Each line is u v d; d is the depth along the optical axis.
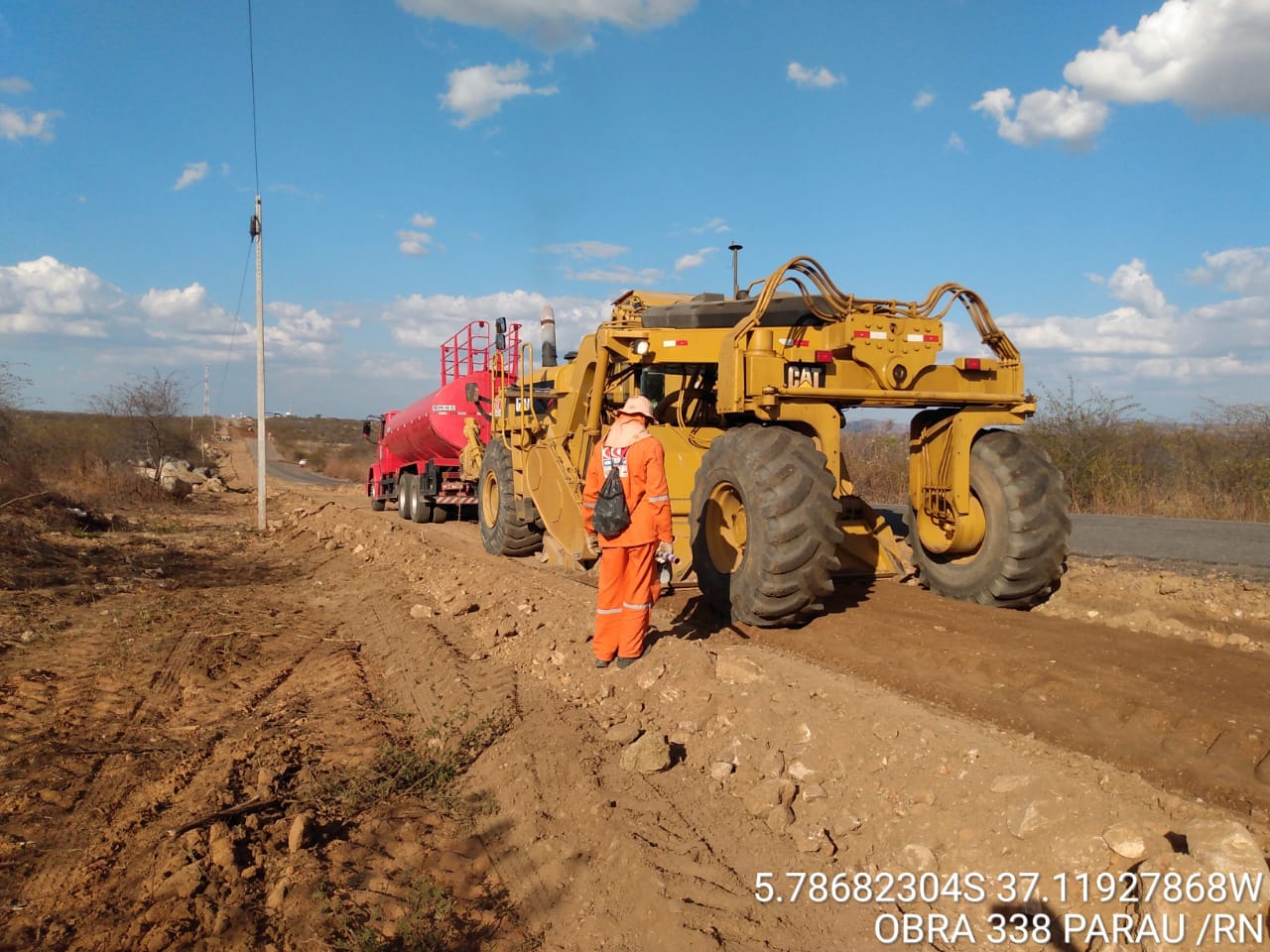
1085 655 5.18
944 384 6.55
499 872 3.77
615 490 5.68
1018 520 6.23
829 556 5.82
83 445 23.89
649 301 8.56
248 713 5.92
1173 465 14.16
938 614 6.30
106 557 12.48
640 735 4.83
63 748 5.20
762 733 4.56
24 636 7.70
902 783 3.86
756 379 6.07
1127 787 3.54
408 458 19.06
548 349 11.09
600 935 3.26
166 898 3.53
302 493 30.31
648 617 5.79
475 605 8.27
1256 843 3.10
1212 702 4.32
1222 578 6.88
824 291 6.23
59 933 3.31
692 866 3.53
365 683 6.52
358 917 3.43
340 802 4.45
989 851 3.34
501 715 5.35
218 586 10.77
